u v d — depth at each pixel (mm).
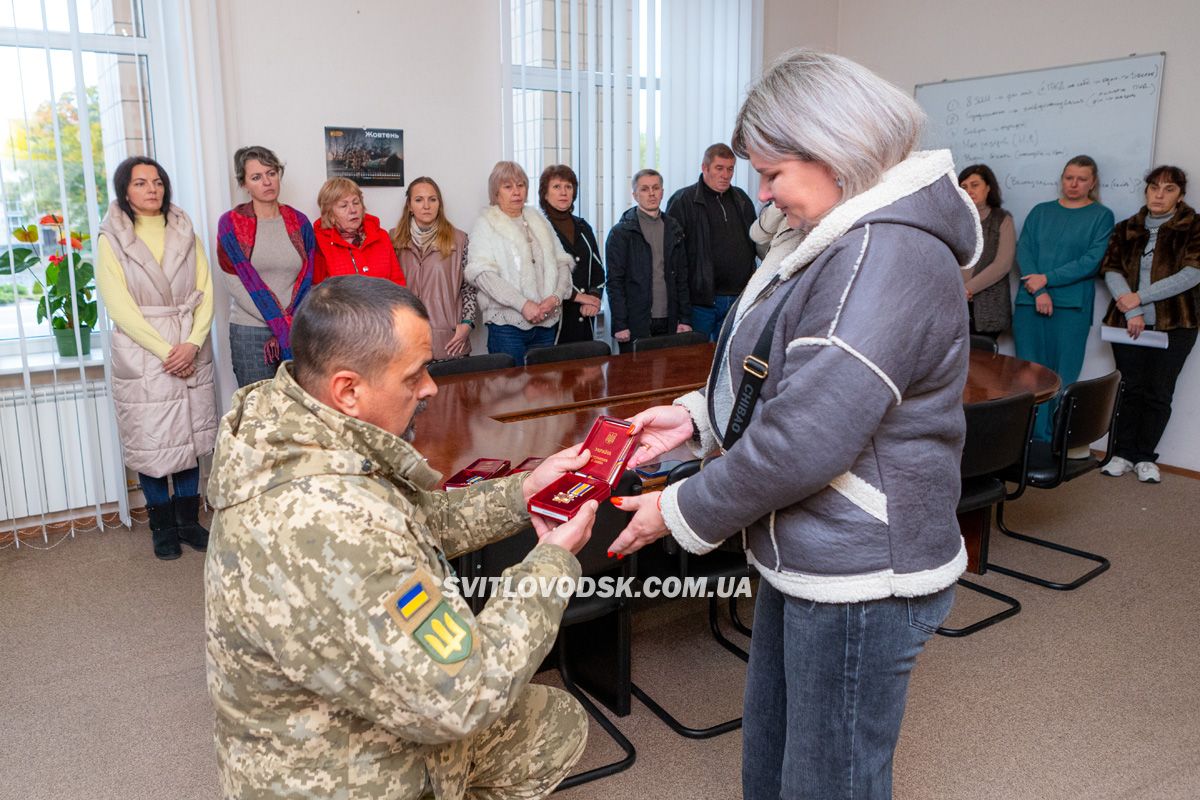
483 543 1509
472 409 2875
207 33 3939
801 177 1255
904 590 1260
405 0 4461
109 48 3771
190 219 3805
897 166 1224
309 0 4219
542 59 4859
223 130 4020
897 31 5945
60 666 2754
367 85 4430
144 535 3895
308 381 1143
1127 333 4613
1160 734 2387
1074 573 3480
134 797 2133
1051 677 2688
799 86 1211
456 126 4723
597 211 5234
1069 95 5059
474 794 1539
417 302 1167
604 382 3318
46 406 3803
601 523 2105
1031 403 2955
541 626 1188
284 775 1146
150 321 3527
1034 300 5012
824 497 1259
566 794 2139
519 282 4445
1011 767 2240
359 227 4094
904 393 1218
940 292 1188
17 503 3809
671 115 5484
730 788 2172
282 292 3928
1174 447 4812
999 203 5191
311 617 1047
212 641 1137
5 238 3648
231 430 1141
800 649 1354
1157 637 2945
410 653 1045
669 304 4945
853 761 1346
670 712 2502
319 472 1101
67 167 3723
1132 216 4707
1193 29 4512
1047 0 5102
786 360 1231
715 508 1257
